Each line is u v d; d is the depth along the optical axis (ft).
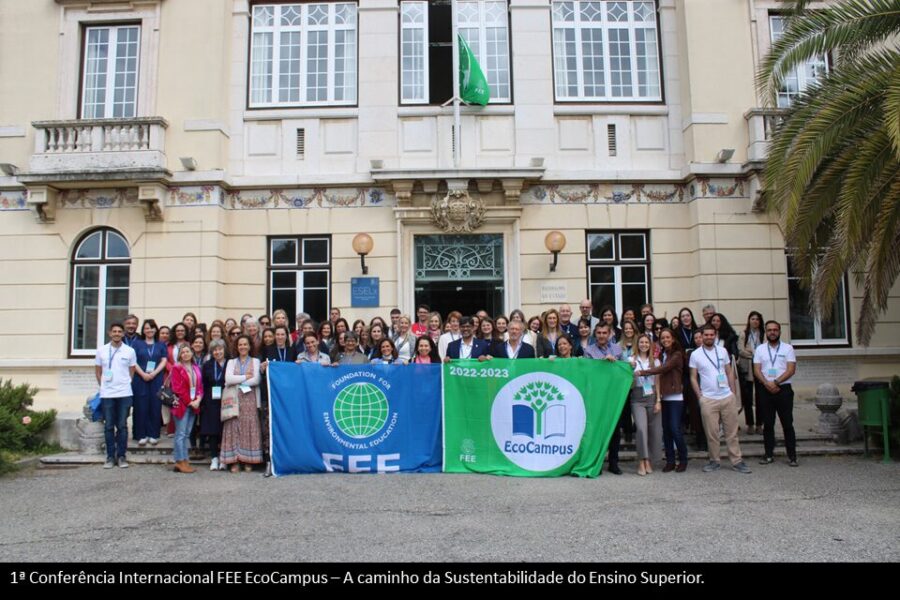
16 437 31.94
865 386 31.32
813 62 44.60
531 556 17.49
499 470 28.30
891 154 26.35
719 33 44.09
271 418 28.86
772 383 30.17
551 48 45.11
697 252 42.96
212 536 19.65
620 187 44.19
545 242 42.70
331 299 43.45
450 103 44.39
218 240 42.63
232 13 45.50
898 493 24.32
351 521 21.02
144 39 44.27
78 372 42.75
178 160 43.06
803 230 29.73
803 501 23.22
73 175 41.78
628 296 44.04
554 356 29.45
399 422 29.22
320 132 44.70
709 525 20.21
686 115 44.21
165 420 32.55
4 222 43.62
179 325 33.65
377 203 43.93
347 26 45.52
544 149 44.16
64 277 43.09
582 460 27.86
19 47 44.70
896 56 27.17
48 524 21.34
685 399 32.58
